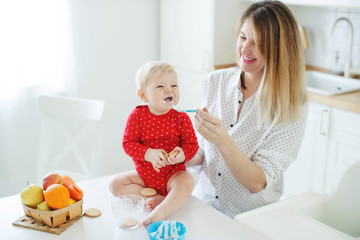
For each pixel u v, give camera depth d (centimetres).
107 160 350
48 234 123
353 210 153
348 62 289
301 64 153
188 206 141
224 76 176
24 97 293
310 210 147
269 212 139
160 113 150
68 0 295
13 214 135
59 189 125
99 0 311
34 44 288
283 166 156
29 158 307
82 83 321
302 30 302
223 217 134
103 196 147
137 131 151
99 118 206
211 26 300
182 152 144
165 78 141
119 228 127
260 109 159
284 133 155
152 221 129
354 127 235
